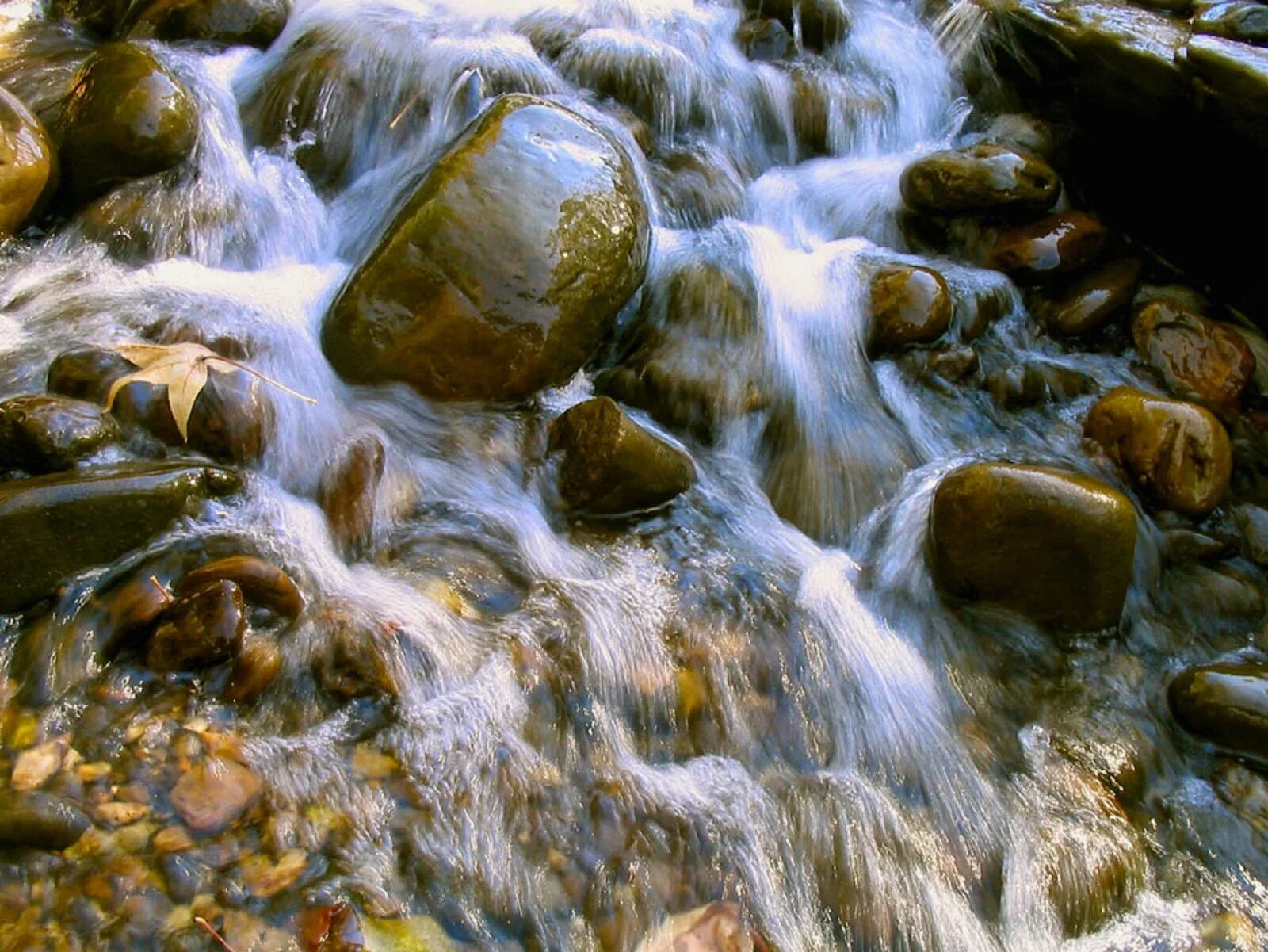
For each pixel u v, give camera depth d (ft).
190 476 4.31
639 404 4.97
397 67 5.65
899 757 4.28
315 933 3.74
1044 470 4.52
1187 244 5.55
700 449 4.94
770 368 5.05
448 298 4.68
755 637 4.43
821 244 5.54
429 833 3.93
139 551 4.24
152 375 4.44
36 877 3.75
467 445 4.71
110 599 4.13
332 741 4.04
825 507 4.86
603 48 5.82
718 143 5.87
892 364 5.17
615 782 4.10
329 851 3.87
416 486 4.61
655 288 5.17
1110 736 4.39
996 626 4.59
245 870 3.82
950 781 4.25
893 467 4.93
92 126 5.11
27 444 4.26
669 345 5.06
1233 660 4.62
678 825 4.05
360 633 4.18
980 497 4.50
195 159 5.29
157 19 5.76
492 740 4.10
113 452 4.37
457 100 5.57
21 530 4.10
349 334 4.72
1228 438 4.96
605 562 4.56
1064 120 5.87
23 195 4.96
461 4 6.01
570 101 5.71
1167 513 4.84
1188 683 4.43
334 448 4.60
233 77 5.67
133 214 5.13
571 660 4.27
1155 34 5.54
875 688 4.40
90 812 3.84
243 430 4.50
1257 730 4.33
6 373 4.57
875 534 4.80
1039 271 5.40
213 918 3.74
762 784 4.17
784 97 5.99
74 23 6.04
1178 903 4.11
